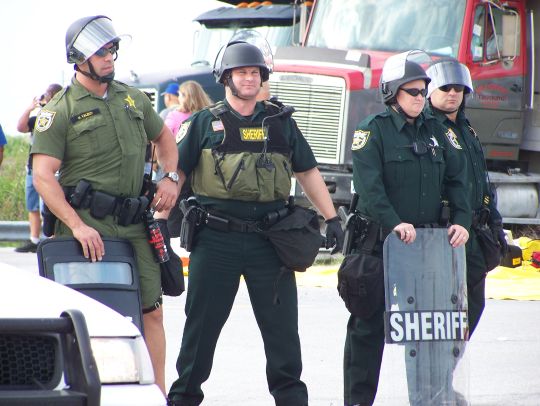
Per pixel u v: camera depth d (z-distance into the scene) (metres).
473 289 22.84
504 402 23.12
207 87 54.19
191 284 20.27
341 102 45.22
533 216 50.72
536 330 30.91
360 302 20.47
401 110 20.83
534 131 49.22
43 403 12.27
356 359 21.06
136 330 13.77
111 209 19.19
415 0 47.19
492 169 50.47
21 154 75.44
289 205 20.42
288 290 20.34
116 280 18.69
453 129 23.00
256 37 22.39
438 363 20.48
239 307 34.19
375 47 47.16
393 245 20.27
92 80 19.22
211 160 19.91
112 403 13.04
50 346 13.05
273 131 20.09
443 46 46.25
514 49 47.44
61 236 19.05
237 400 22.89
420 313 20.38
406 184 20.75
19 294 14.09
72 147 19.14
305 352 27.61
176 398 20.41
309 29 48.97
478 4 46.34
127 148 19.36
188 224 20.08
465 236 20.80
